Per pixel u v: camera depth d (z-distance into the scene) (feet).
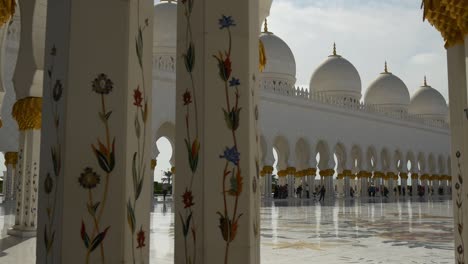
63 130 8.44
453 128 12.47
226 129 10.98
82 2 8.61
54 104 8.74
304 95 93.40
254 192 11.25
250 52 11.32
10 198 68.08
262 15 19.85
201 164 10.88
